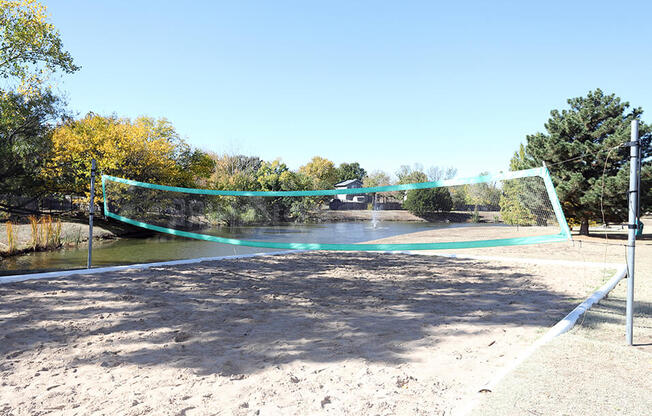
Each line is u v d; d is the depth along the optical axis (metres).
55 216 20.78
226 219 13.75
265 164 40.69
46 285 7.11
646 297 6.38
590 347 3.85
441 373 3.38
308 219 15.03
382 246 6.86
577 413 2.56
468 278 8.38
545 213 5.74
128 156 21.67
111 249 15.73
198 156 26.83
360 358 3.72
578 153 18.25
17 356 3.76
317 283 7.70
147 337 4.33
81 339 4.25
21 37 17.56
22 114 20.02
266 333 4.50
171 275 8.34
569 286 7.44
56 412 2.68
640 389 2.92
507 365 3.54
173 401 2.84
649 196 16.66
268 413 2.67
